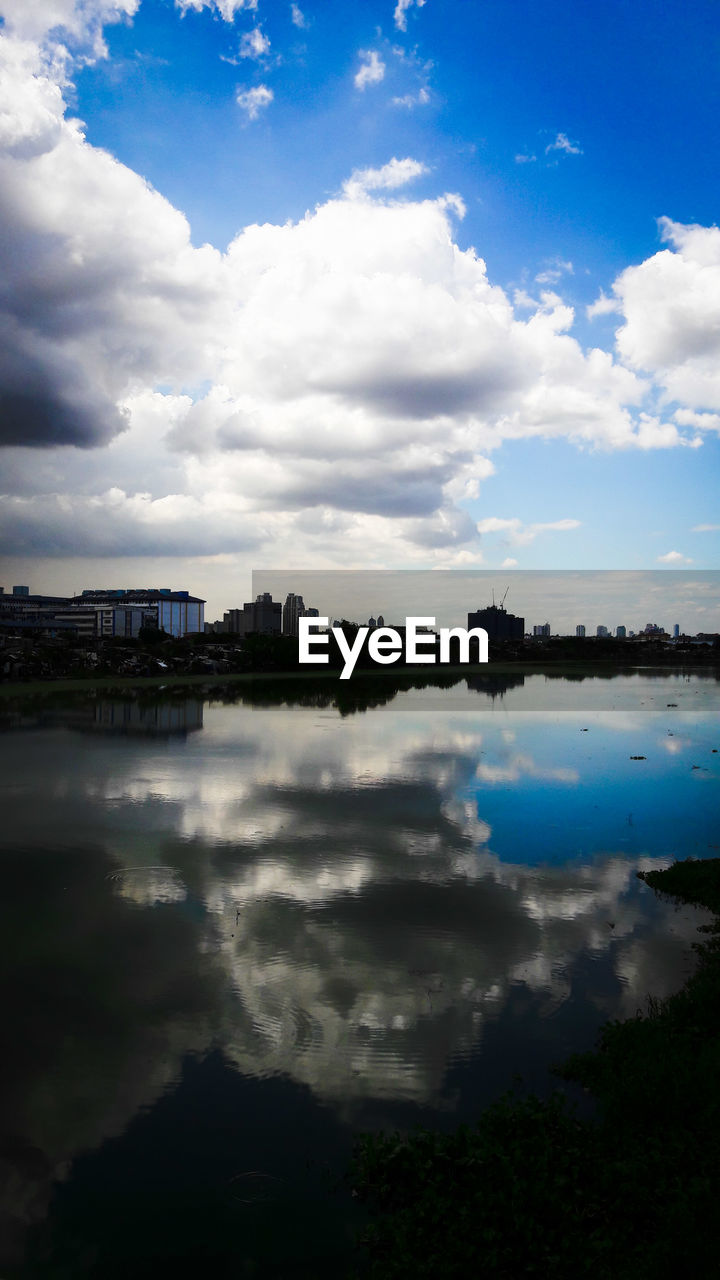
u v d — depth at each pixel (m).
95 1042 10.19
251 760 32.09
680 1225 6.61
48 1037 10.30
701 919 14.62
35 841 19.42
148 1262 6.82
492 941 13.51
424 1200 7.25
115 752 33.66
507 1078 9.36
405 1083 9.29
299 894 15.84
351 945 13.30
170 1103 8.95
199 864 17.73
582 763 32.03
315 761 32.06
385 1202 7.45
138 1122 8.62
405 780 28.02
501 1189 7.25
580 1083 9.23
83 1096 9.07
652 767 30.98
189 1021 10.73
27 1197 7.57
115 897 15.58
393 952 13.01
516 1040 10.21
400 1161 7.74
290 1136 8.38
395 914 14.76
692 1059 9.23
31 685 66.19
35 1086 9.26
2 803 23.52
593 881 16.83
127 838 19.80
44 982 11.87
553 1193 7.19
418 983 11.88
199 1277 6.67
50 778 27.53
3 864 17.58
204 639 143.25
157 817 22.02
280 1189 7.64
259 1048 10.05
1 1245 7.01
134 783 26.86
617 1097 8.56
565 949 13.19
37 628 149.12
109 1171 7.89
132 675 79.06
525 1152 7.77
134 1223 7.26
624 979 12.03
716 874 16.52
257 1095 9.09
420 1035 10.34
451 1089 9.16
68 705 52.97
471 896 15.80
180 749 34.91
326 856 18.45
